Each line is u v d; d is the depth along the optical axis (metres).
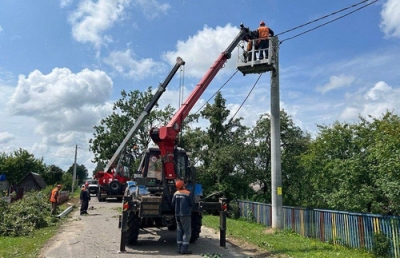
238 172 22.48
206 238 11.41
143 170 10.63
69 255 8.48
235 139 23.48
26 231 11.74
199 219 10.23
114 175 29.95
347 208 12.41
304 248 9.62
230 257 8.53
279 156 13.52
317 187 15.10
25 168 48.25
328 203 13.23
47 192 26.06
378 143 10.43
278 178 13.46
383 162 9.79
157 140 10.17
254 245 10.22
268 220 14.90
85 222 15.29
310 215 11.70
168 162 10.03
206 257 8.42
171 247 9.73
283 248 9.55
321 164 14.54
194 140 23.73
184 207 8.97
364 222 9.34
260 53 13.44
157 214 9.24
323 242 10.73
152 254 8.74
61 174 57.88
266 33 13.53
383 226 8.76
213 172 22.27
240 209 17.84
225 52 12.76
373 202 11.60
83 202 18.77
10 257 7.99
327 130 14.89
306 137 22.09
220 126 23.86
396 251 8.31
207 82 12.01
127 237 9.65
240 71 13.68
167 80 21.17
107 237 11.20
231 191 21.48
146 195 9.55
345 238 9.97
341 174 12.63
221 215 10.07
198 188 10.71
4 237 11.00
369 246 9.09
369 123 13.79
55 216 15.85
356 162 12.05
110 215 18.50
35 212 13.66
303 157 16.02
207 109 24.06
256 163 22.81
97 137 47.41
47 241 10.42
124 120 46.94
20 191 26.62
